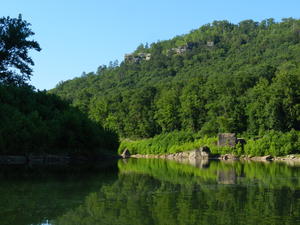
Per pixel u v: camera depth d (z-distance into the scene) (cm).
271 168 7050
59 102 9844
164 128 16288
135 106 17238
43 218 2720
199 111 15775
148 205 3183
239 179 5022
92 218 2739
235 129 13738
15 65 8512
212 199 3469
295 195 3703
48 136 7775
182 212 2944
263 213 2923
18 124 7356
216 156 11456
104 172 5900
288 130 12925
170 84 19812
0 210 2930
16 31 8225
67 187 4100
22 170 5728
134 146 13375
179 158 11975
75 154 8681
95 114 18700
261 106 13125
